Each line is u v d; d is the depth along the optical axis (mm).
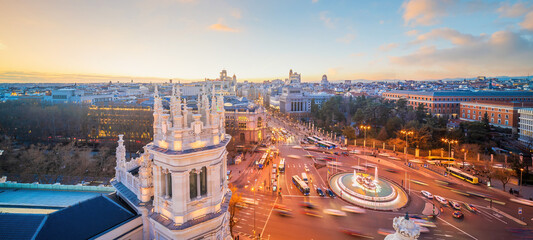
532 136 145000
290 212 80312
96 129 171750
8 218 27234
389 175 112438
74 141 148250
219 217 28703
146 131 165250
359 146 167500
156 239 29891
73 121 170625
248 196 92375
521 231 68812
